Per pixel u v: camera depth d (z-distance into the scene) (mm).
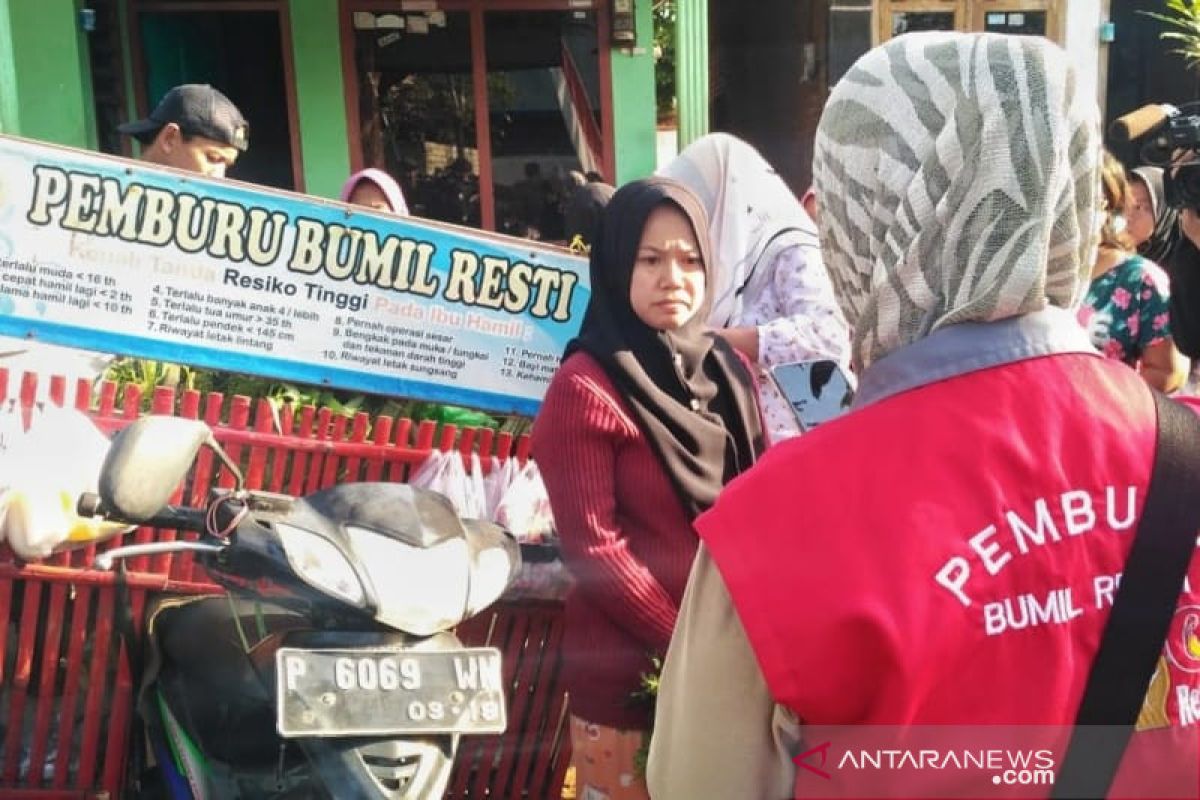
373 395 2189
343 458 2100
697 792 1043
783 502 972
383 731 1767
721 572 971
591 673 1939
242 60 6355
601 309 2020
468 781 2047
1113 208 3215
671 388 1992
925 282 1001
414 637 1841
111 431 1931
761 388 2506
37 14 5379
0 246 1949
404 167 6488
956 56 1002
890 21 7117
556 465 1915
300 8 6238
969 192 973
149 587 1874
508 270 2225
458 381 2225
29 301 1969
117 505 1856
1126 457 972
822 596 922
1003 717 928
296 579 1820
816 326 2521
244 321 2094
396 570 1854
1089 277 1050
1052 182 966
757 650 940
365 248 2145
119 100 6191
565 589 2014
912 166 997
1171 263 2553
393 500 1940
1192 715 966
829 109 1082
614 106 6457
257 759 1799
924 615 908
